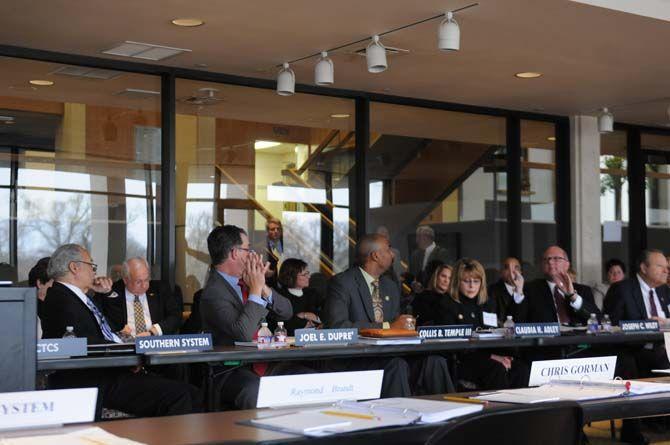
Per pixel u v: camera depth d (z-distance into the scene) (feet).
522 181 28.27
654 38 19.49
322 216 24.89
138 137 21.97
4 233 20.39
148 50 20.35
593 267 28.78
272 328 20.76
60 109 21.07
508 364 18.17
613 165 30.01
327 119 24.95
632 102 26.53
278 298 15.71
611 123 27.04
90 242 21.36
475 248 27.35
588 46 20.13
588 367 9.76
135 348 13.21
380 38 19.42
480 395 8.22
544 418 5.98
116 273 21.61
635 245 30.22
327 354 14.43
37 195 20.79
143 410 13.99
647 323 19.26
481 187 27.53
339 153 25.16
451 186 26.96
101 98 21.56
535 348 18.84
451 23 17.33
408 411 6.86
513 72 22.68
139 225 21.95
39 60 20.61
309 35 19.11
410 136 26.23
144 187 22.03
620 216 30.04
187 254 22.70
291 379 7.87
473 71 22.54
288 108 24.30
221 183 23.25
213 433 6.30
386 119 25.81
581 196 28.66
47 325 14.62
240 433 6.28
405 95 25.50
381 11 17.46
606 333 18.56
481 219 27.50
